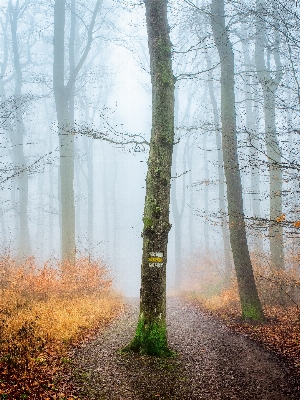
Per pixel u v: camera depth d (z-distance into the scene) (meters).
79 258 14.86
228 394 5.10
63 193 15.21
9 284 10.90
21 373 5.25
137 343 6.66
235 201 10.14
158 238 6.75
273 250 12.41
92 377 5.43
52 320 7.92
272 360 6.48
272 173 12.24
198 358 6.56
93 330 8.35
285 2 6.54
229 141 10.28
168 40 7.31
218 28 10.78
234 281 13.29
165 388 5.20
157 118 7.11
